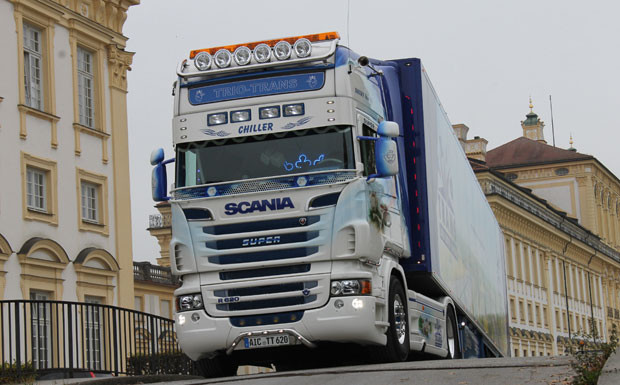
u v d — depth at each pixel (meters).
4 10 32.09
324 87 15.90
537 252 82.50
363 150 15.99
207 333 15.68
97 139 36.28
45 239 32.44
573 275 92.62
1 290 30.58
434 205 18.75
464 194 22.56
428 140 18.72
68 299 33.47
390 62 18.75
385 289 16.19
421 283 18.97
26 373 19.47
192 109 16.30
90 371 21.36
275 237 15.58
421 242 18.23
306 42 16.00
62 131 34.38
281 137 15.88
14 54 32.34
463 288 21.67
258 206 15.65
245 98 16.12
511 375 12.52
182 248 15.91
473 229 23.69
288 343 15.45
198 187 15.93
